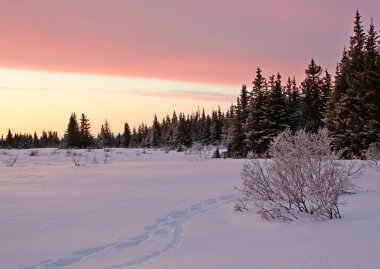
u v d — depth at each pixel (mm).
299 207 7812
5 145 103750
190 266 4727
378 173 14938
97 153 53844
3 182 16125
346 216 7312
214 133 94062
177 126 92125
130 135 112375
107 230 7031
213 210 9289
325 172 7477
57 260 5211
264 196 8133
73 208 9422
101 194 12125
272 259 4848
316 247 5266
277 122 47594
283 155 7938
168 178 17812
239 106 56781
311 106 52469
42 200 10750
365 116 31156
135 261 5102
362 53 36312
